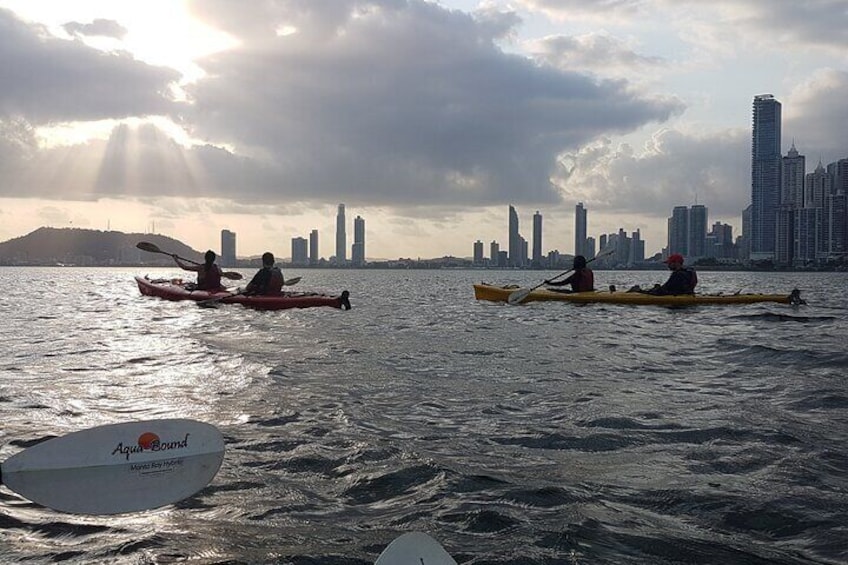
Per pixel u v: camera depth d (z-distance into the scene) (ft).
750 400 21.04
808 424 17.98
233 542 10.87
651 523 11.57
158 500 10.41
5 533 11.18
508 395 21.89
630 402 20.81
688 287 60.64
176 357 29.55
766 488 13.19
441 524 11.57
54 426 17.63
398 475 13.99
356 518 11.87
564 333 40.24
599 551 10.52
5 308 61.77
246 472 14.14
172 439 10.80
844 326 43.88
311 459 14.97
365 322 47.24
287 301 55.52
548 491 13.07
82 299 76.59
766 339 36.52
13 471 9.96
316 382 23.98
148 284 73.77
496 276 284.20
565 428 17.67
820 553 10.44
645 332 40.63
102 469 10.33
